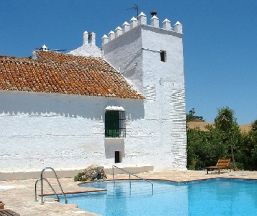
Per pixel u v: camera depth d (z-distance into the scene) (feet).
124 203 48.78
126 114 79.92
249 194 56.29
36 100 69.67
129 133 80.02
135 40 85.76
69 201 49.14
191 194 56.13
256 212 44.39
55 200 44.34
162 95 85.76
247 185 64.18
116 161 78.28
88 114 75.15
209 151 99.86
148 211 44.29
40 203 41.73
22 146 67.82
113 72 89.30
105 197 52.60
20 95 68.18
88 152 74.54
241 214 43.21
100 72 86.43
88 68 85.92
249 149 96.48
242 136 101.60
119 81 85.56
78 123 73.82
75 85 75.72
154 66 85.30
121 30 91.30
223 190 59.67
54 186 57.72
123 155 78.89
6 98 66.95
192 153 100.17
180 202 50.06
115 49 92.84
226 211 44.73
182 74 89.92
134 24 86.58
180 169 86.43
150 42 85.15
